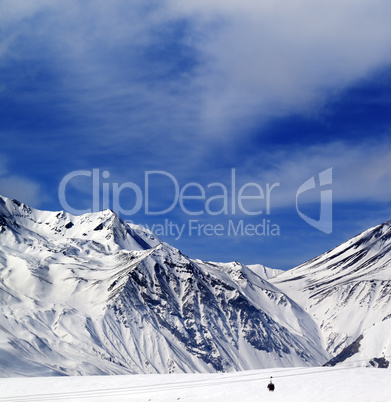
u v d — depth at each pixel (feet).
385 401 279.90
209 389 345.31
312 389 311.27
